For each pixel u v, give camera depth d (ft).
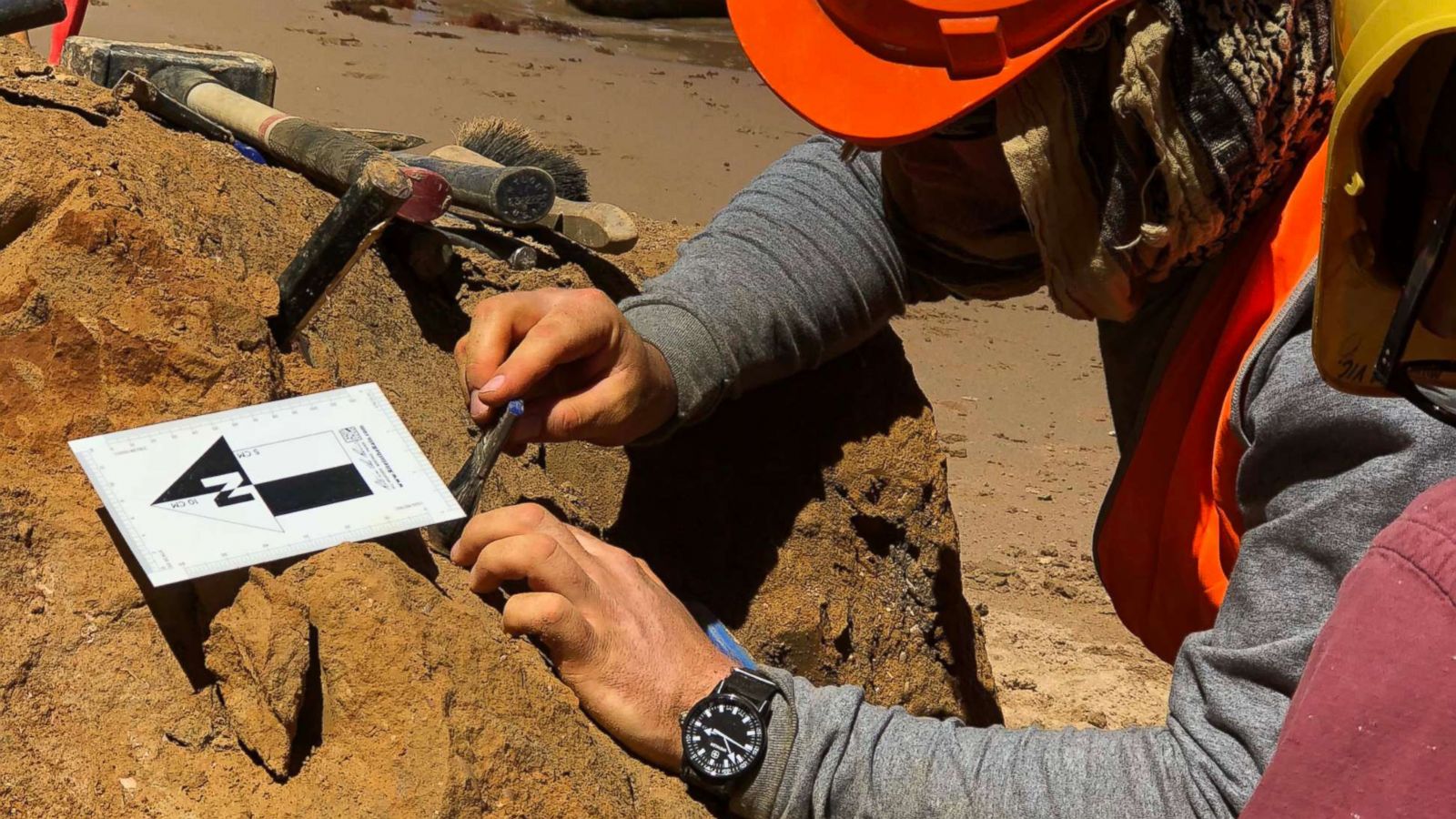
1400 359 3.20
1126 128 5.10
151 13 37.60
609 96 41.75
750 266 7.36
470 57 42.60
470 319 8.72
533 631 5.39
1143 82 4.87
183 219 6.53
